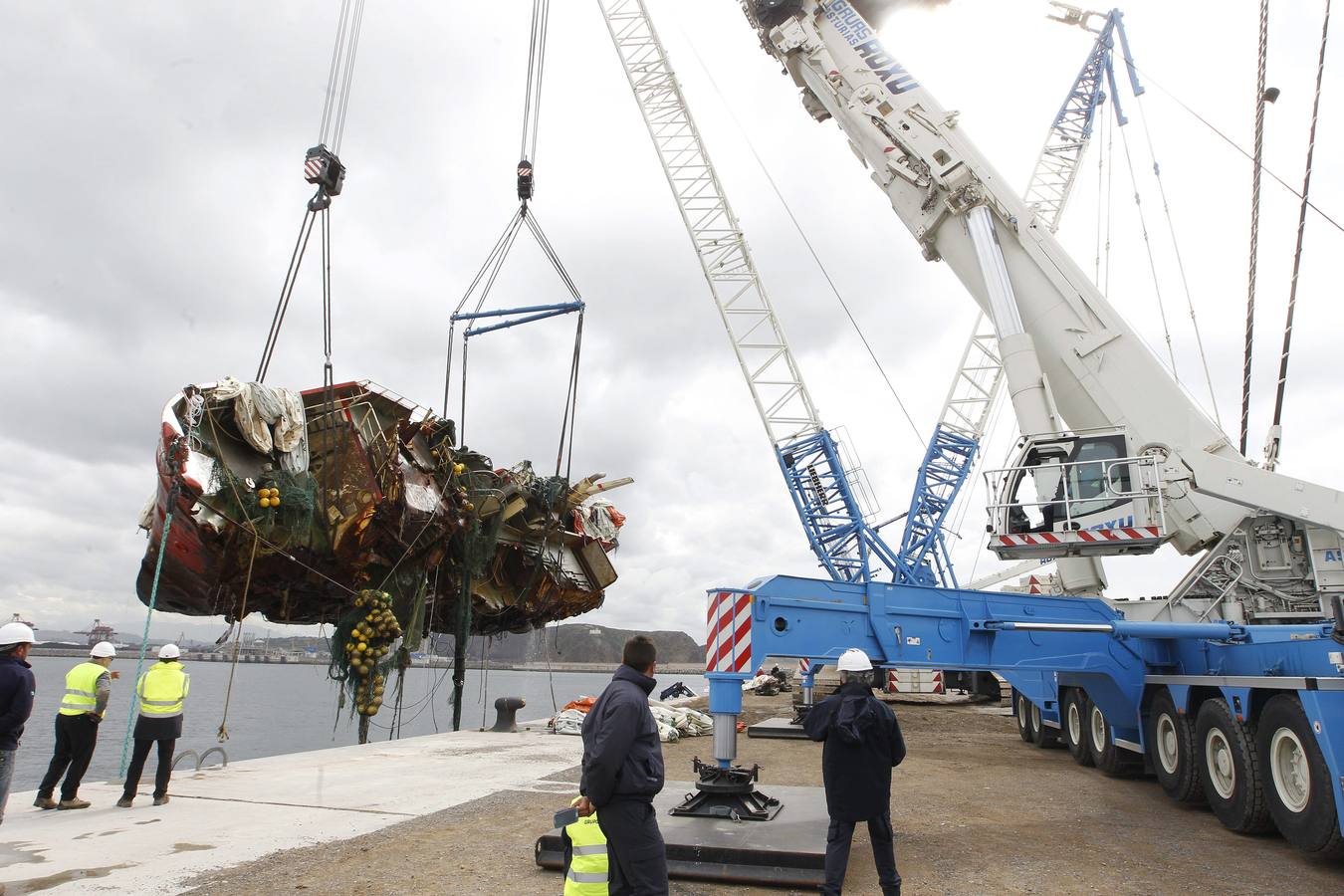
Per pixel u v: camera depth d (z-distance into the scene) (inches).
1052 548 426.3
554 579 967.6
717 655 297.7
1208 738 330.0
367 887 226.2
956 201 605.9
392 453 674.8
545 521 903.1
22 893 218.7
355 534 649.6
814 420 1197.1
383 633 657.0
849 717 205.6
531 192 839.1
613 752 157.3
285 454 599.5
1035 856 271.9
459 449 839.1
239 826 301.7
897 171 648.4
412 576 753.6
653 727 168.6
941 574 1199.6
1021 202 582.9
